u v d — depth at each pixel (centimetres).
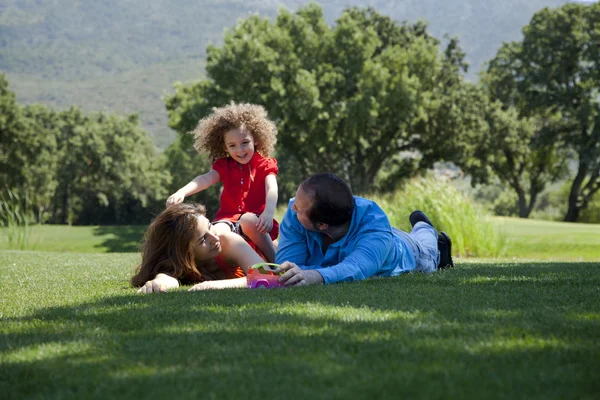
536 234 1630
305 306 258
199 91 3083
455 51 3844
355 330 207
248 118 478
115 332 219
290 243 384
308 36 3009
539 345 183
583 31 3794
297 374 156
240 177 481
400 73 3025
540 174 4447
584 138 3862
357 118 2817
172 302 284
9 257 753
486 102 3678
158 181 5900
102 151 5322
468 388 142
